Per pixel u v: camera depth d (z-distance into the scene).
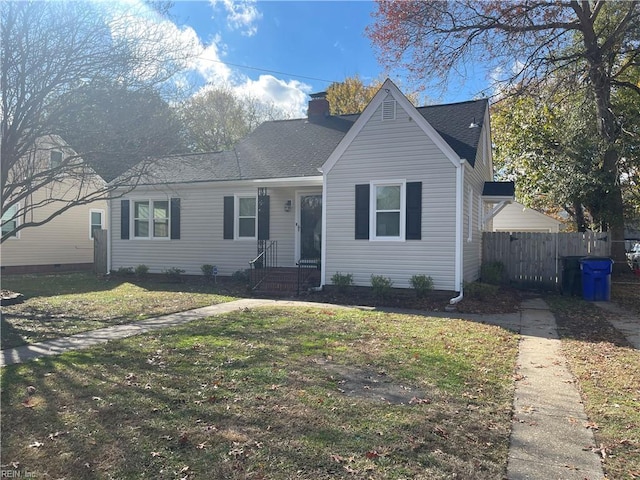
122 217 17.27
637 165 16.84
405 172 11.65
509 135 23.41
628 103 17.78
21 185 9.25
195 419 3.99
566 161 18.27
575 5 15.46
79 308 10.04
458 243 11.13
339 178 12.39
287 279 13.03
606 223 17.89
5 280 16.25
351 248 12.27
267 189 14.93
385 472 3.19
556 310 10.43
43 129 8.80
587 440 3.77
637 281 15.65
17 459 3.29
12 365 5.61
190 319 8.72
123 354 6.09
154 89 9.82
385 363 5.74
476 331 7.90
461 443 3.65
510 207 27.56
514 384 5.15
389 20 16.41
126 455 3.37
